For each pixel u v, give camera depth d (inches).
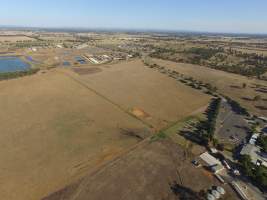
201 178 1517.0
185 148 1860.2
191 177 1519.4
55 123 2190.0
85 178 1460.4
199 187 1432.1
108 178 1470.2
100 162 1633.9
